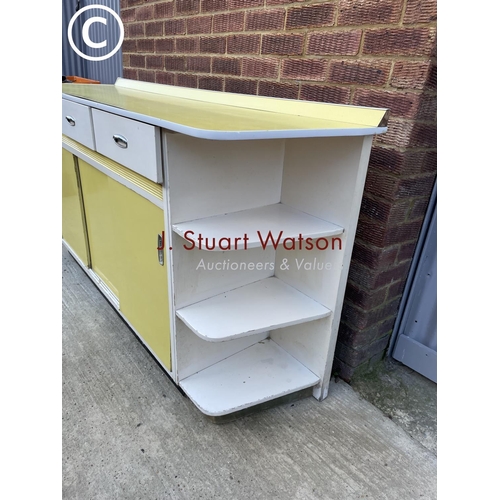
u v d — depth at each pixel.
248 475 1.09
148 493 1.03
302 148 1.16
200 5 1.68
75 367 1.45
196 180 1.04
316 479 1.08
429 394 1.41
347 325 1.40
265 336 1.49
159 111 1.04
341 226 1.11
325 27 1.19
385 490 1.06
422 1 0.96
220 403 1.18
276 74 1.40
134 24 2.24
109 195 1.35
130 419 1.25
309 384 1.30
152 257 1.18
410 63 1.02
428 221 1.31
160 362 1.32
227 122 0.90
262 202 1.24
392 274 1.34
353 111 1.03
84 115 1.29
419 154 1.14
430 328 1.42
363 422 1.28
